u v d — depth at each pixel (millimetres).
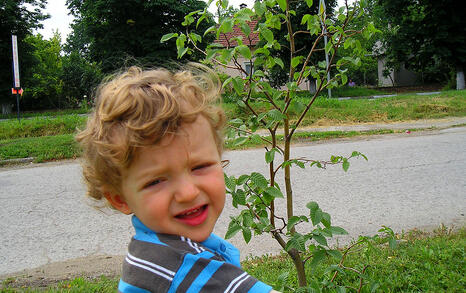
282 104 1979
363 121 11305
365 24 1951
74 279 3045
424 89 24828
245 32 1539
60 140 9281
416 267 2822
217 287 892
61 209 5012
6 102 26391
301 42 16812
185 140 963
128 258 1008
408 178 5699
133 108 950
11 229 4402
